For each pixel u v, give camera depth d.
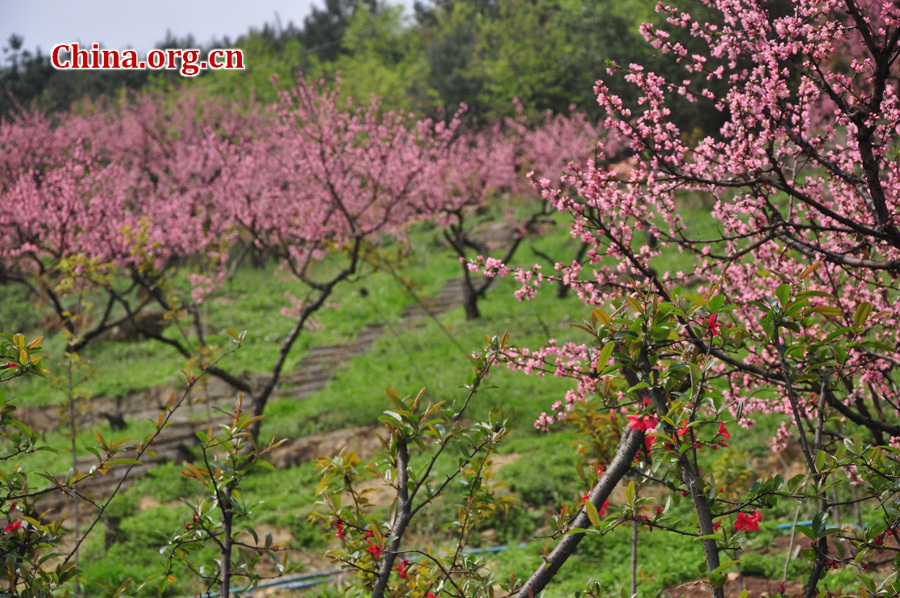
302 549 10.34
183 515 11.62
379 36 56.88
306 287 25.38
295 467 13.51
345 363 19.12
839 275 5.82
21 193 16.70
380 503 10.96
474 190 23.12
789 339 5.08
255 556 3.73
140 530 10.96
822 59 4.48
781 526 9.02
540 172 24.84
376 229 16.36
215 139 19.17
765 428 11.27
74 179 17.31
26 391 18.33
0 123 28.86
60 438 15.53
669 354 3.40
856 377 5.95
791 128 4.75
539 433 12.99
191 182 28.12
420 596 4.12
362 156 16.50
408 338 19.92
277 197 17.59
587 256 4.71
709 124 21.23
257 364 19.52
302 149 16.58
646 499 3.31
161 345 21.31
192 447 14.39
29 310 23.53
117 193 19.88
